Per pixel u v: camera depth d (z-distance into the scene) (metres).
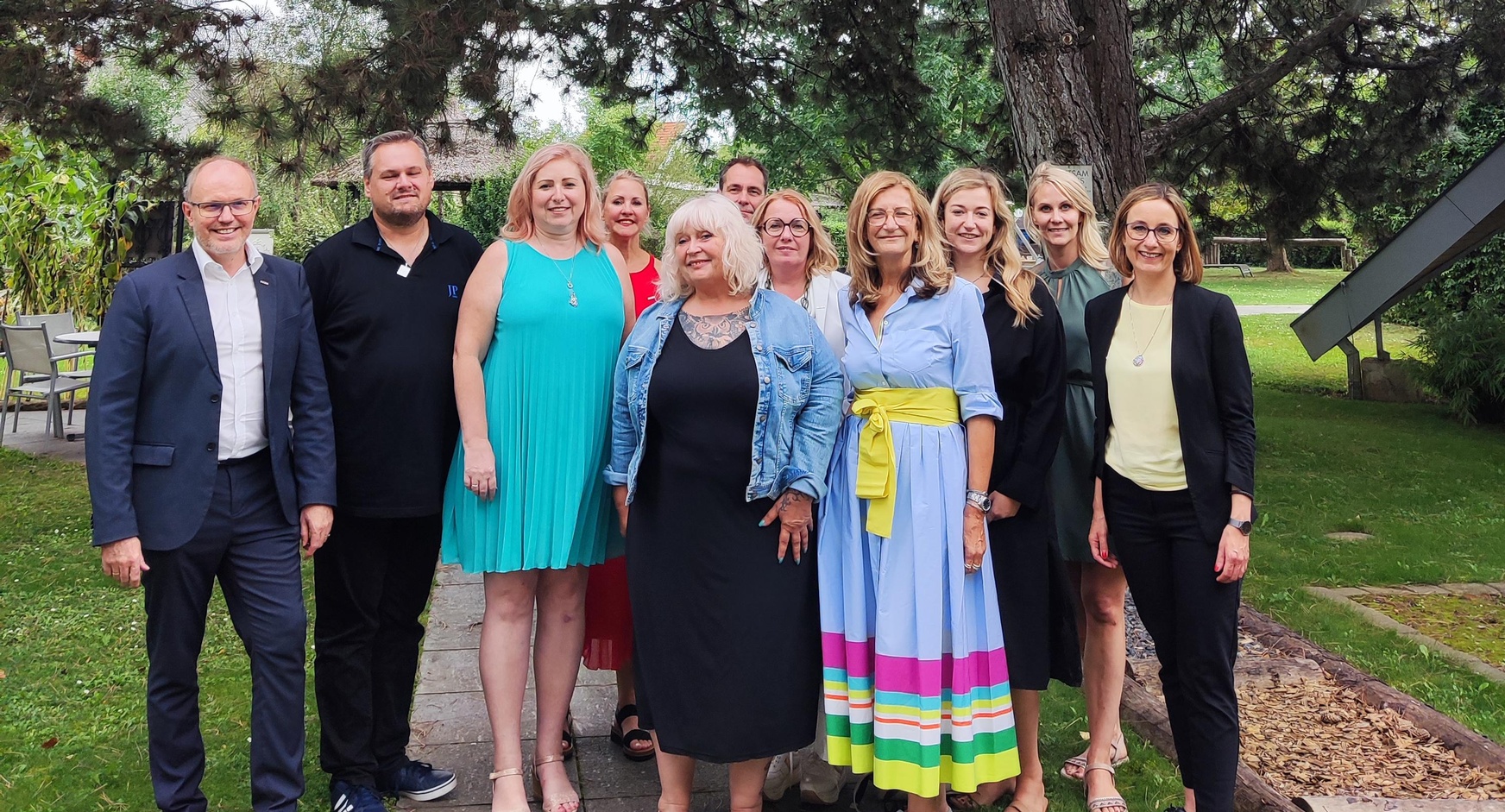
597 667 3.52
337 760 3.07
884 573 2.73
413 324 2.97
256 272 2.78
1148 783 3.28
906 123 9.41
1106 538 2.97
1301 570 5.82
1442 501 7.42
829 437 2.79
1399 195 9.61
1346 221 14.30
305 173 6.17
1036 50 5.40
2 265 11.37
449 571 5.65
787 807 3.19
